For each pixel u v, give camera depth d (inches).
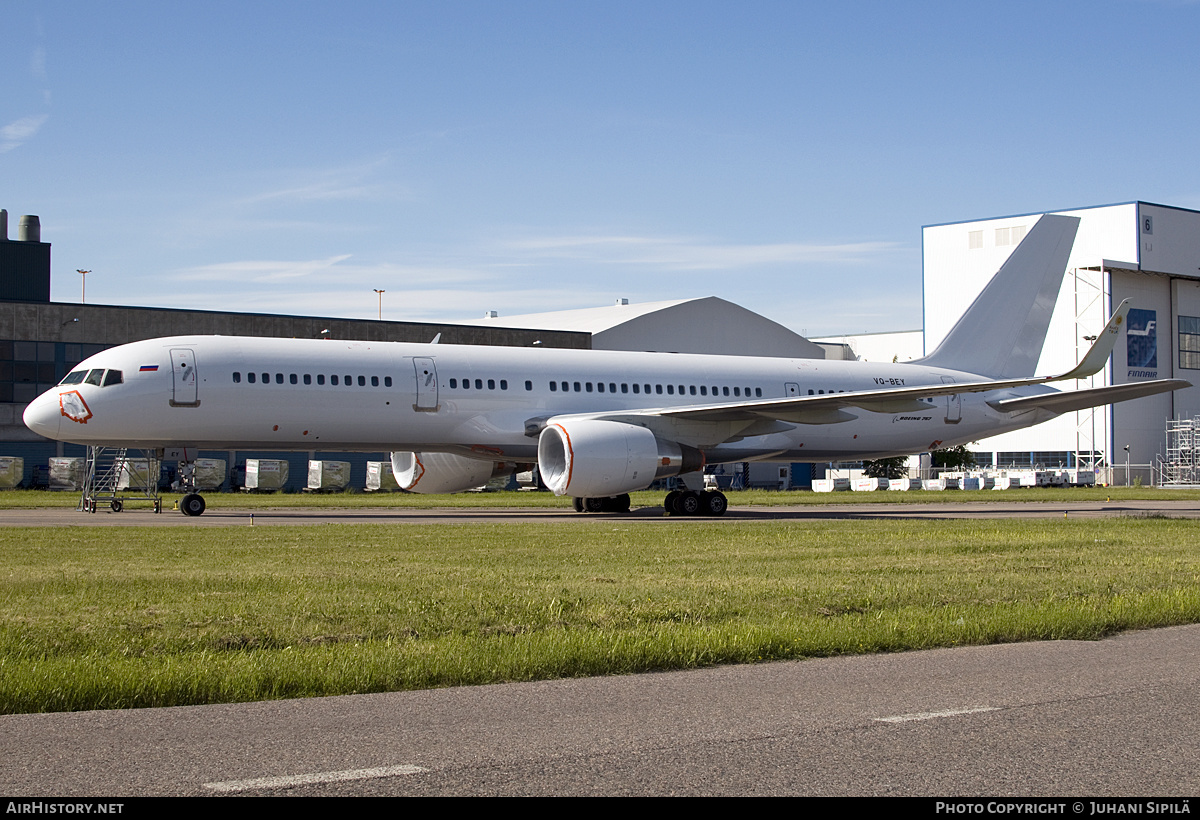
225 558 663.1
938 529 960.3
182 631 396.8
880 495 2058.3
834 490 2544.3
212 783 231.0
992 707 299.9
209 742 261.9
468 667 338.6
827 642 385.4
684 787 229.9
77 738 265.1
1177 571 616.7
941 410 1470.2
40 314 2188.7
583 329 2815.0
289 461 2406.5
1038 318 1584.6
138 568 601.0
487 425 1224.8
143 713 291.7
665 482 2198.6
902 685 328.8
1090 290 2957.7
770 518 1202.0
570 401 1270.9
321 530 918.4
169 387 1102.4
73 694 299.0
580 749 257.3
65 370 2215.8
